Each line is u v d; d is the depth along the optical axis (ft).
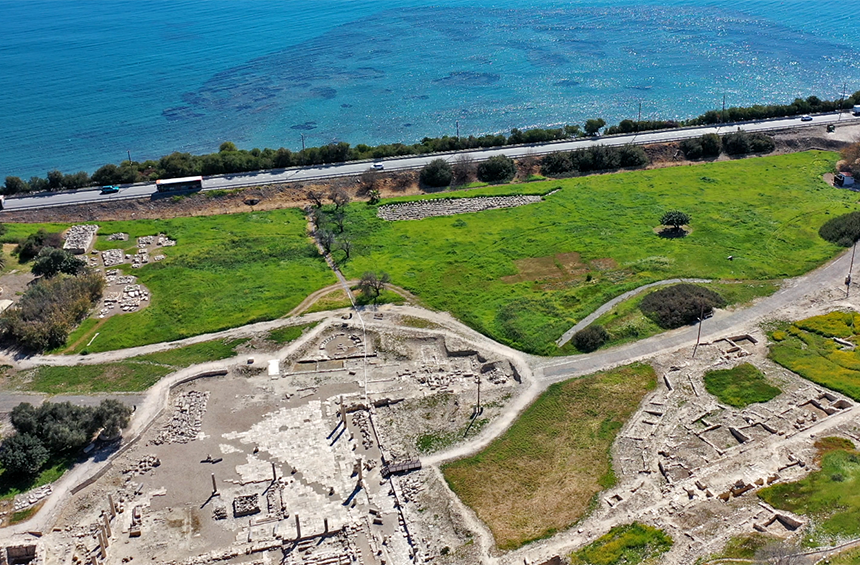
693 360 335.47
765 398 307.37
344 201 513.86
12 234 463.83
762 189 526.57
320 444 294.66
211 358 349.61
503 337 359.87
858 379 313.12
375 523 257.34
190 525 257.14
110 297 402.31
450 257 440.86
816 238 447.01
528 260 435.94
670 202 508.53
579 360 341.41
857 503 237.25
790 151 608.19
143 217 504.02
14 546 244.83
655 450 281.33
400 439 297.12
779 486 250.16
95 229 479.00
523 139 631.15
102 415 294.46
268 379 335.06
